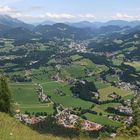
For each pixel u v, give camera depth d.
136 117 34.81
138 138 26.84
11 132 25.97
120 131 32.22
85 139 27.56
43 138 25.52
